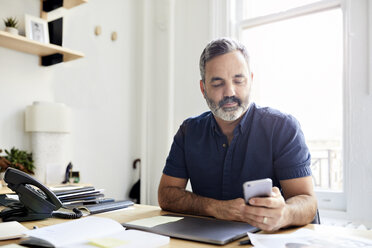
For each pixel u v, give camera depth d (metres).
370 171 2.06
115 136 2.77
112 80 2.76
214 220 0.96
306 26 2.47
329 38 2.36
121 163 2.81
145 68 2.95
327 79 2.36
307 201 1.01
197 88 2.83
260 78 2.67
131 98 2.92
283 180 1.18
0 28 2.02
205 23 2.82
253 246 0.71
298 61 2.49
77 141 2.47
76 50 2.48
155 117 3.00
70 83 2.44
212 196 1.35
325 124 2.36
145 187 2.89
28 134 2.15
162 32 3.00
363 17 2.11
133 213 1.12
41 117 2.01
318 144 2.38
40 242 0.68
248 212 0.82
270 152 1.24
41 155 2.01
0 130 2.02
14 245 0.66
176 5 3.00
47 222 0.94
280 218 0.81
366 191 2.06
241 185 1.29
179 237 0.78
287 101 2.53
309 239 0.75
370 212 2.05
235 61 1.20
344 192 2.21
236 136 1.30
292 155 1.17
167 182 1.39
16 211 0.97
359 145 2.09
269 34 2.64
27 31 2.03
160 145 2.94
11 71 2.09
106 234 0.76
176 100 2.95
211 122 1.36
